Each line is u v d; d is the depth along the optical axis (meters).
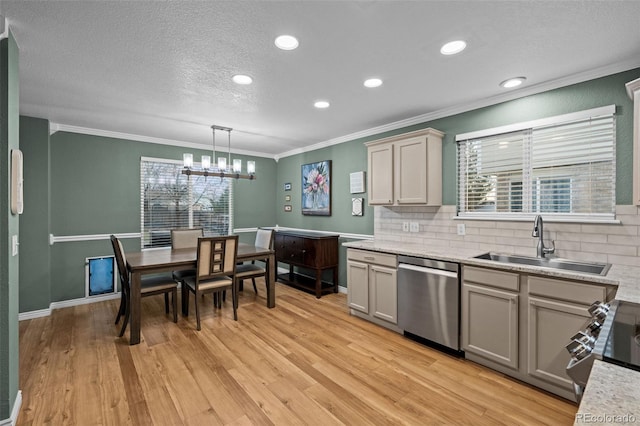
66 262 3.92
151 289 3.18
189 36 1.89
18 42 1.92
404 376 2.29
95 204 4.13
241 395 2.06
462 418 1.83
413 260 2.85
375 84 2.60
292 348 2.74
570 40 1.91
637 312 1.23
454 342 2.55
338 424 1.79
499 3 1.58
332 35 1.88
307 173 5.20
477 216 3.02
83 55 2.11
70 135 3.95
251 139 4.72
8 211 1.74
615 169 2.23
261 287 4.89
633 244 2.15
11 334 1.78
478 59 2.16
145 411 1.90
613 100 2.24
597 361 0.87
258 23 1.75
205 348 2.74
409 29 1.81
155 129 4.09
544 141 2.60
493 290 2.30
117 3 1.58
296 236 4.67
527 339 2.14
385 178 3.46
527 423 1.79
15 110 1.89
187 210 4.96
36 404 1.95
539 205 2.63
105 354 2.62
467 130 3.06
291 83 2.58
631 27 1.77
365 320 3.40
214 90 2.73
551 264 2.40
